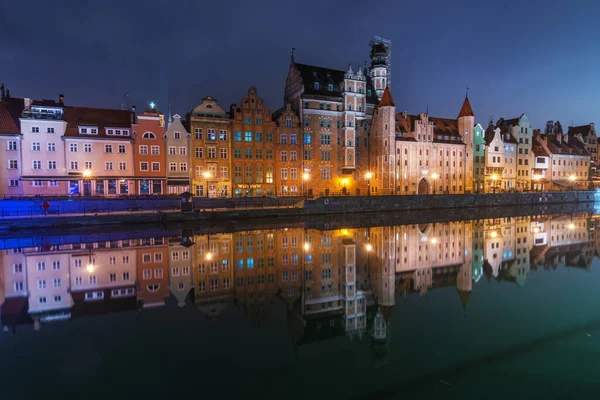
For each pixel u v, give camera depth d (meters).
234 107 74.62
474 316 18.89
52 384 12.54
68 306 20.53
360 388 12.28
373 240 41.47
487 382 12.52
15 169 59.66
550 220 61.06
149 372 13.45
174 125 67.75
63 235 43.59
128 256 32.91
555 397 11.61
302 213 64.56
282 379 12.88
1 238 41.69
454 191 93.75
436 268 29.39
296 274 27.64
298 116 79.06
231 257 32.75
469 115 95.00
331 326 18.05
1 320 18.55
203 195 69.69
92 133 63.66
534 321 17.97
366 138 86.38
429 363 13.90
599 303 20.77
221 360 14.39
